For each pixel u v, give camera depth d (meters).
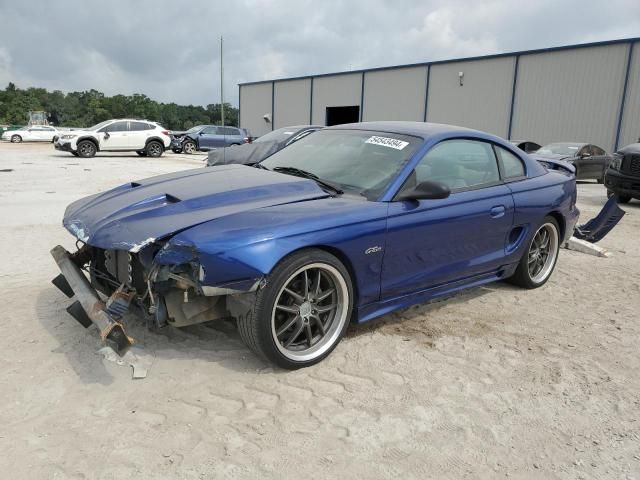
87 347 3.22
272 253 2.75
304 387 2.90
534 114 25.31
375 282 3.33
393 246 3.34
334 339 3.20
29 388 2.75
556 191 4.67
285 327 2.97
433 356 3.36
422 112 30.47
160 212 3.07
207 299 3.03
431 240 3.57
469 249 3.92
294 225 2.89
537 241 4.79
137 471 2.17
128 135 21.75
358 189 3.48
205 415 2.59
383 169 3.57
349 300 3.22
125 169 15.74
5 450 2.27
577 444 2.52
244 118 43.88
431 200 3.57
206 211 3.05
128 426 2.47
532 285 4.80
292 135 10.74
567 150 16.59
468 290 4.74
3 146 30.94
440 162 3.78
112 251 3.27
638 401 2.92
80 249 3.63
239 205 3.15
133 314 3.62
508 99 26.28
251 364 3.11
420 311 4.16
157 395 2.75
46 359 3.06
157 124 22.64
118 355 2.87
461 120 28.58
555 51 24.14
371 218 3.19
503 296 4.62
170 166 17.36
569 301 4.55
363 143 3.93
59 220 7.25
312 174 3.74
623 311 4.34
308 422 2.58
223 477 2.16
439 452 2.41
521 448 2.47
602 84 22.72
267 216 2.94
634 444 2.54
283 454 2.33
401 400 2.82
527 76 25.36
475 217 3.85
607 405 2.87
